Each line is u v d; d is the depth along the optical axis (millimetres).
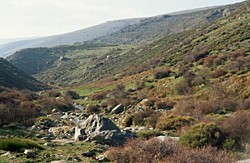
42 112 36281
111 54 163875
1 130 21625
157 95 47781
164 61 73812
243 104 30000
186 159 11484
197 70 52594
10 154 13305
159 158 12008
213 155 12219
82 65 162375
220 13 197625
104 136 18219
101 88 74562
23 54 195375
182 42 86750
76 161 12750
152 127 25609
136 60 106938
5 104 32375
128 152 12805
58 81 143875
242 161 12828
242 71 43500
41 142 17375
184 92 44625
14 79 88812
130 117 30297
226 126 16656
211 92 39719
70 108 46500
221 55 54625
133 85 60750
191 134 15438
